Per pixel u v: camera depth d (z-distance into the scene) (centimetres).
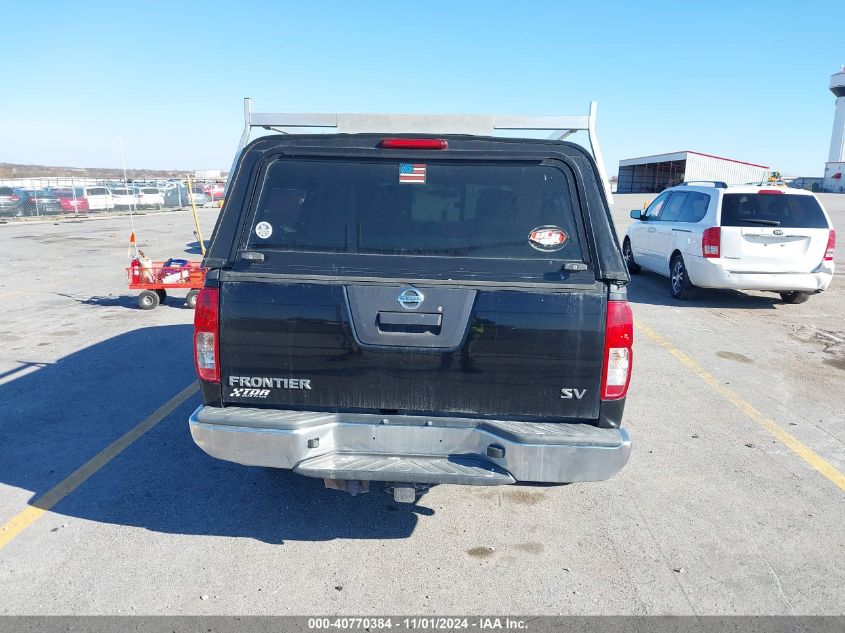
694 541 368
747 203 944
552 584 328
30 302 1029
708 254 952
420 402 317
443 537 371
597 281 307
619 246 311
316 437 316
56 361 696
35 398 584
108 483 430
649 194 5788
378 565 343
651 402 589
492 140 323
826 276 934
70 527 376
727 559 351
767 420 550
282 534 372
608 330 304
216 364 322
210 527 379
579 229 314
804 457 479
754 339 812
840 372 684
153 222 2881
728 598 319
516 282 307
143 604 309
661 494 423
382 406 320
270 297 314
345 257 318
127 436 504
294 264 318
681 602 315
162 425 525
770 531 379
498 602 314
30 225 2655
